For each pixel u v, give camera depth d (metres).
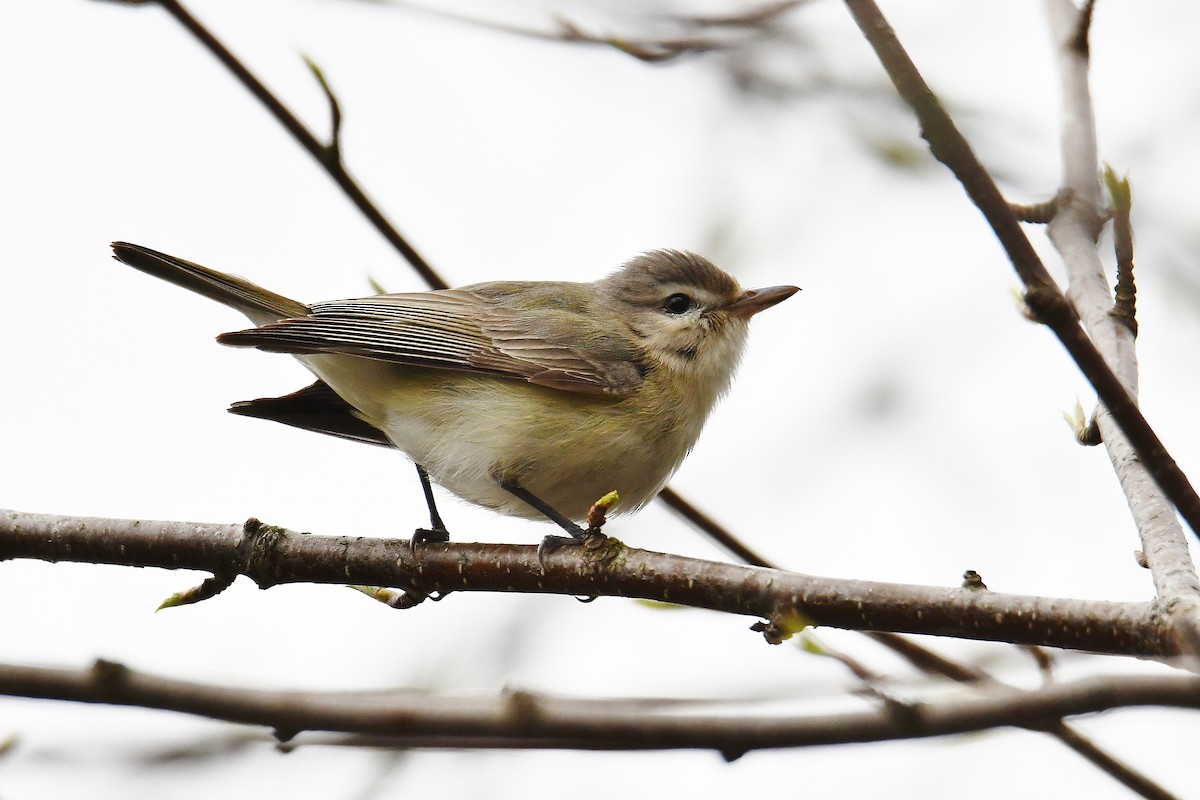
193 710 7.13
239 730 7.89
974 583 7.71
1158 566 7.35
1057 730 7.82
